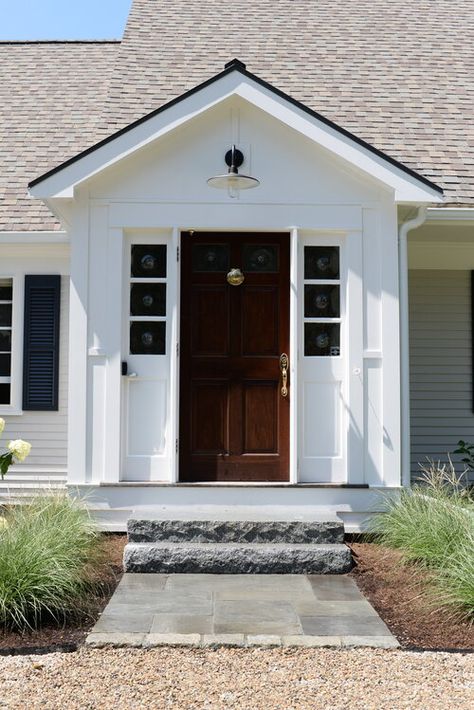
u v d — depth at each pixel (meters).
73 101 10.23
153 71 9.45
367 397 6.67
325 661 3.99
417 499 6.17
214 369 6.76
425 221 7.55
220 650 4.13
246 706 3.45
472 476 9.05
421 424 9.12
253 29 10.92
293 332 6.60
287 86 9.33
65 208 6.75
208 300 6.81
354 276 6.71
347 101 9.10
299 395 6.66
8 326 8.19
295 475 6.50
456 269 9.16
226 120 6.74
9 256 8.06
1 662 3.96
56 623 4.53
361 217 6.74
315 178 6.74
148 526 5.91
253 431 6.73
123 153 6.37
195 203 6.69
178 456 6.64
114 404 6.56
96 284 6.66
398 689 3.65
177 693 3.59
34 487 7.82
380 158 6.43
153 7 11.43
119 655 4.05
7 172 8.73
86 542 5.57
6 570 4.55
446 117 8.98
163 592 5.17
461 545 5.12
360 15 11.70
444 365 9.17
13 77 10.98
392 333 6.69
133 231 6.75
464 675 3.82
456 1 12.48
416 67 10.15
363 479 6.60
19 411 7.95
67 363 8.02
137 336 6.75
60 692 3.59
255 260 6.85
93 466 6.54
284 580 5.52
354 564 5.84
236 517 6.04
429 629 4.49
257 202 6.71
